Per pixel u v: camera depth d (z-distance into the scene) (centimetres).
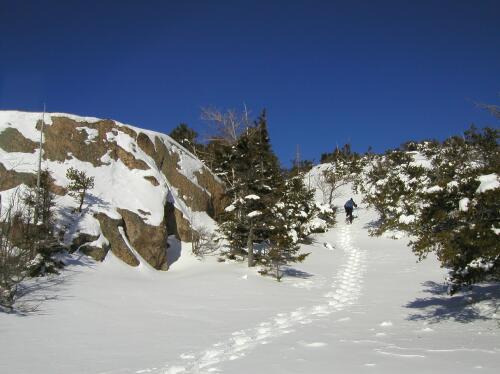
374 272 1716
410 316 953
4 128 1684
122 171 1831
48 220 1305
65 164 1706
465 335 737
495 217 782
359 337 750
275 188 1834
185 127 3403
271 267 1644
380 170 3453
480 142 2316
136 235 1619
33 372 583
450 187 821
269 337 789
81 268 1330
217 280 1413
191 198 2086
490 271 813
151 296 1154
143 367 611
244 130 2711
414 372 518
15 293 950
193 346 727
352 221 3114
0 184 1457
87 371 592
